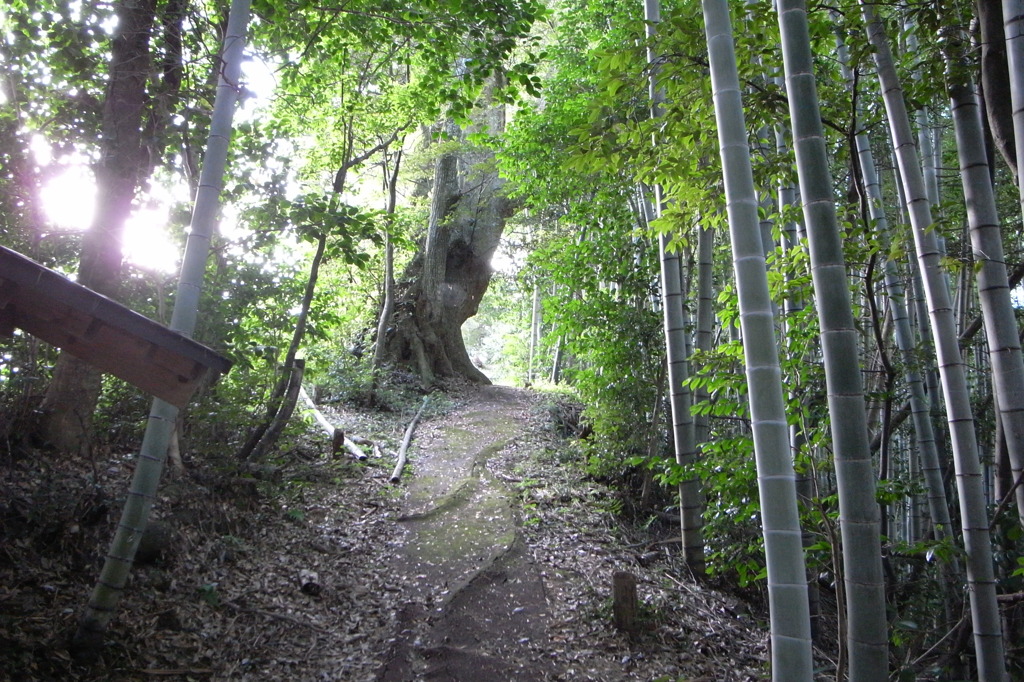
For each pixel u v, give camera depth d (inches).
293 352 324.5
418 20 302.2
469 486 382.9
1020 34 122.0
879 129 311.0
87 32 239.8
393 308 705.6
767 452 126.1
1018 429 145.9
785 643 120.2
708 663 239.6
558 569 294.0
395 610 245.1
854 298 278.5
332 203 272.5
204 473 297.0
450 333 753.6
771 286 185.8
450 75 347.9
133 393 287.9
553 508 370.6
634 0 386.6
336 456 408.8
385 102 376.2
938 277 172.6
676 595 285.7
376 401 594.9
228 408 295.7
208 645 203.2
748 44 178.2
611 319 385.4
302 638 220.7
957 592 224.5
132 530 181.0
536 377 1050.1
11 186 227.0
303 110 364.2
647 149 197.2
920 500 312.5
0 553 195.0
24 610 182.1
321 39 331.6
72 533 211.6
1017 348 148.4
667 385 388.2
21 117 241.3
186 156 284.5
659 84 183.5
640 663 230.8
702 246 330.0
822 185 135.2
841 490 129.8
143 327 109.4
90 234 243.8
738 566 214.1
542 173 425.4
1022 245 292.0
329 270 557.3
